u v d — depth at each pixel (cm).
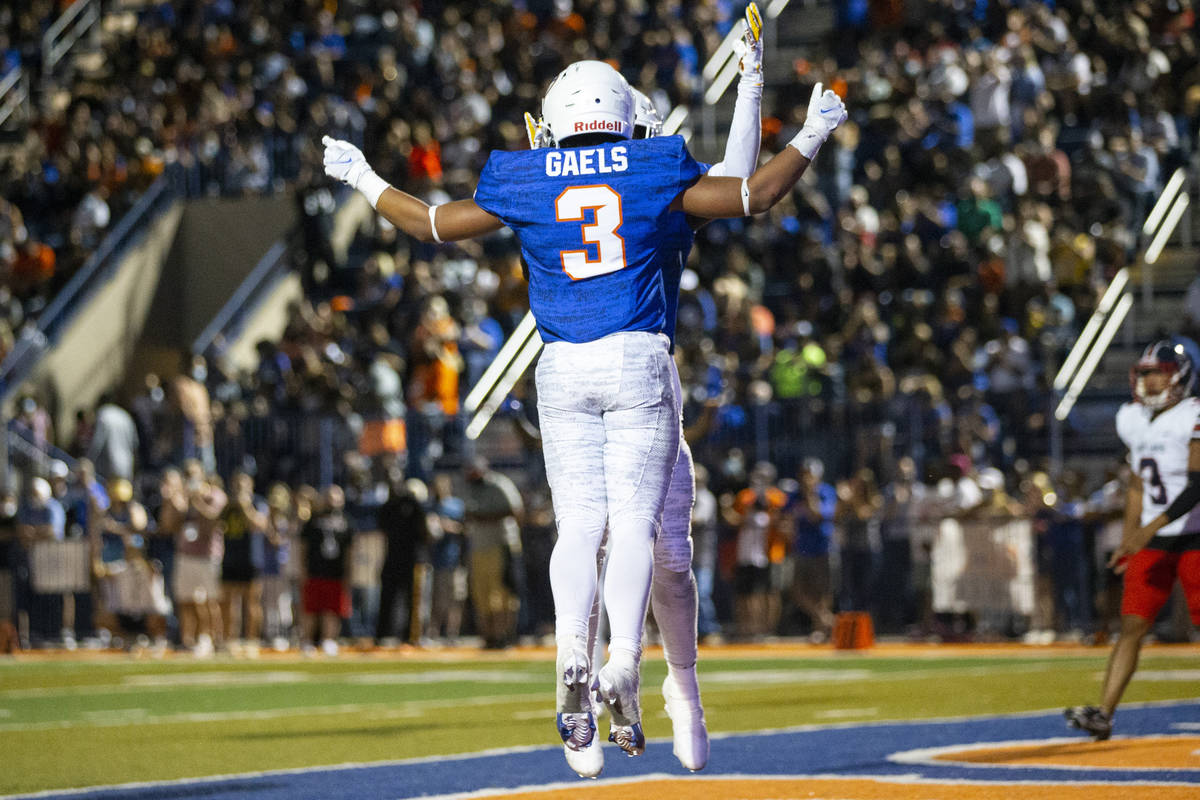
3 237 7838
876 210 7262
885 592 5691
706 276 7131
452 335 6769
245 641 5834
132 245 7762
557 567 1497
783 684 3844
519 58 8375
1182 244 7000
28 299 7819
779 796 1939
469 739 2777
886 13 7969
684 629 1648
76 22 9606
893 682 3825
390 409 6538
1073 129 7450
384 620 5738
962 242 6819
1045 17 7606
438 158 7838
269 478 6550
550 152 1548
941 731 2672
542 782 2145
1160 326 6662
